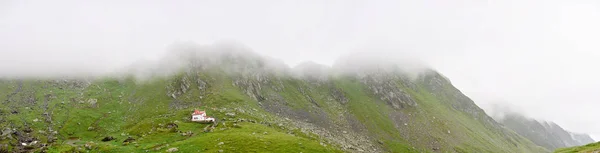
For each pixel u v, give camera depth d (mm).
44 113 141875
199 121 132125
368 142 170000
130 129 128750
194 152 79062
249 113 159875
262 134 106000
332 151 95625
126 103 172375
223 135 98375
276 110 193125
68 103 158875
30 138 114750
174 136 104562
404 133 198500
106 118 148625
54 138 118750
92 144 84188
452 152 182750
